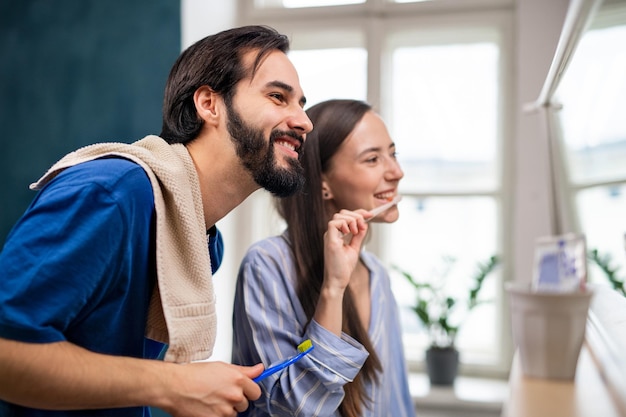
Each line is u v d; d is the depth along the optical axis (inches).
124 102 97.3
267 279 42.5
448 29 100.4
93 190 28.4
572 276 39.5
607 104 28.9
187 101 35.5
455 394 91.9
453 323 101.0
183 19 95.3
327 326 40.0
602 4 26.1
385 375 46.2
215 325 33.6
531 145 90.4
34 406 27.1
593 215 37.1
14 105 100.7
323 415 39.5
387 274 51.8
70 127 99.0
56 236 27.1
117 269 29.1
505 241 99.7
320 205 45.3
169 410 29.0
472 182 102.0
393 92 104.5
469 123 101.9
